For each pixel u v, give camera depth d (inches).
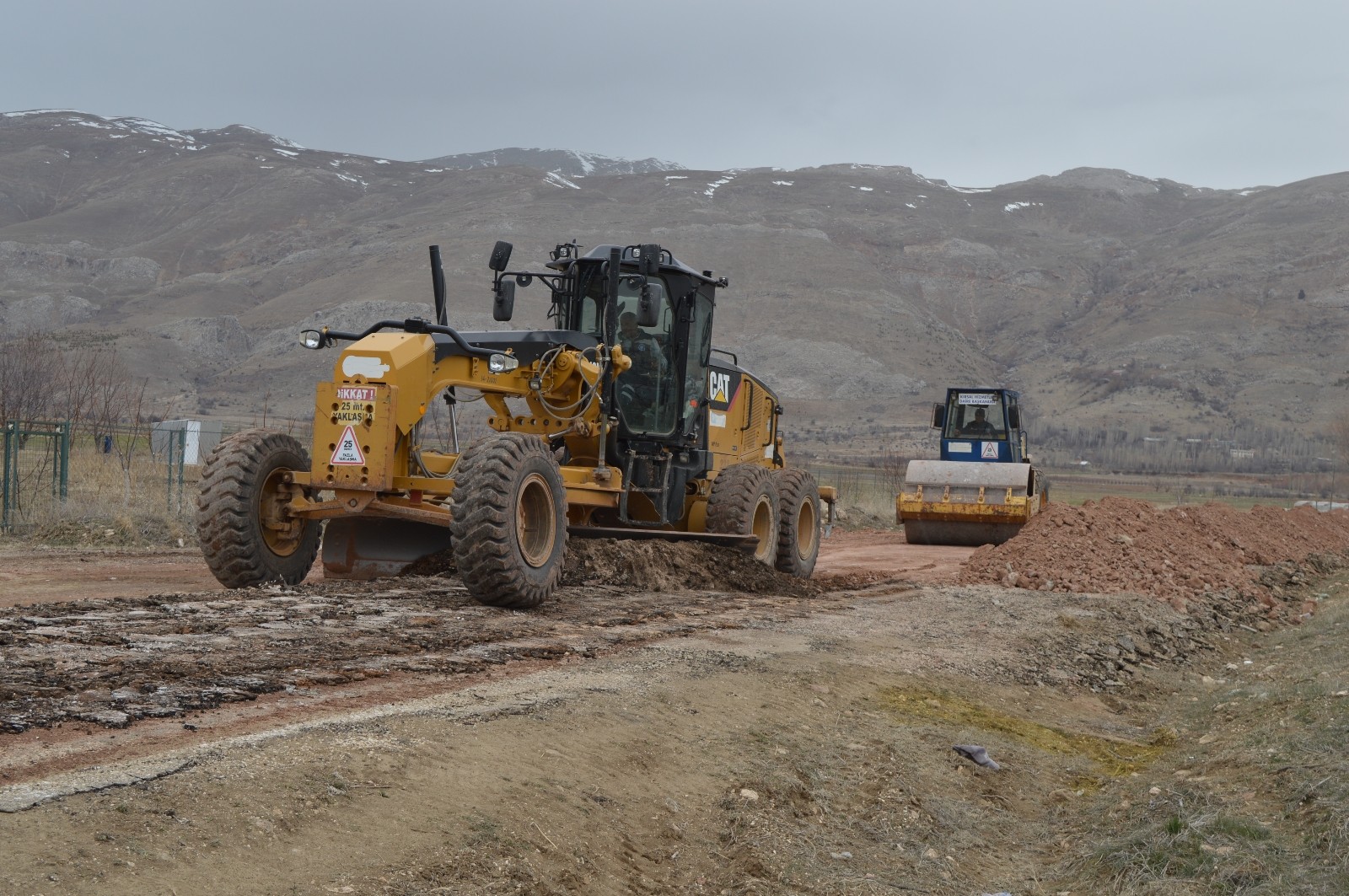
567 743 236.1
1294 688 386.9
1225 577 714.2
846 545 952.9
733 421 589.0
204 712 217.0
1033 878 246.5
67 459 826.8
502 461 369.1
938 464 951.0
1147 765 335.6
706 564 502.6
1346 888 217.8
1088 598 572.4
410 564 422.9
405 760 203.6
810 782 261.0
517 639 327.6
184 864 155.6
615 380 475.2
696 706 284.5
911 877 231.6
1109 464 4960.6
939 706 352.8
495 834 189.6
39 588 441.1
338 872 165.5
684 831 221.9
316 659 270.5
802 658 360.5
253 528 388.2
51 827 155.5
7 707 207.0
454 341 405.4
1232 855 235.1
